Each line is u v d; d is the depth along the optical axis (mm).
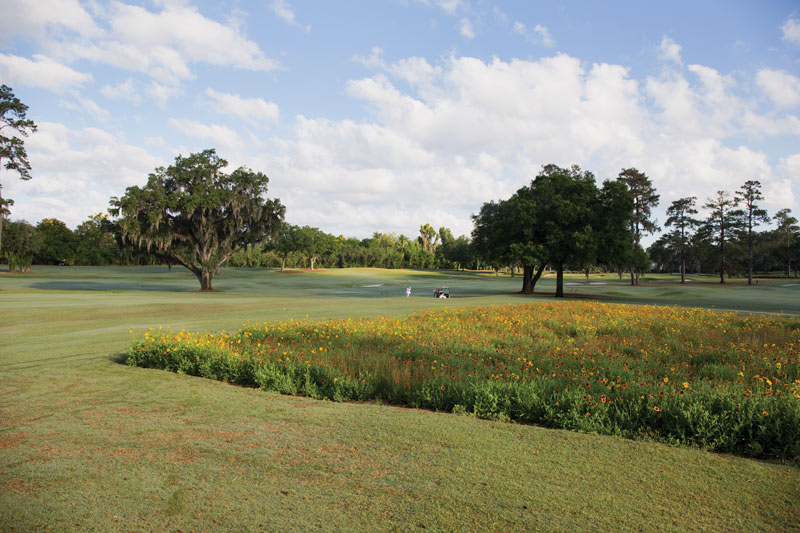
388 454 4684
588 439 5070
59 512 3588
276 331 12219
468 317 16562
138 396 7023
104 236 45031
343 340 10656
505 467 4352
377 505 3668
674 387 6387
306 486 4008
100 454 4734
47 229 107438
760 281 77812
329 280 78938
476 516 3484
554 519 3436
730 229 70500
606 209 38344
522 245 37750
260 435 5270
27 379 8117
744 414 4977
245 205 45125
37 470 4352
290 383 7332
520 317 16219
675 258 83375
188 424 5676
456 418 5855
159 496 3844
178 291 46938
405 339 10844
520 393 6137
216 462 4520
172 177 44625
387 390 7016
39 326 15523
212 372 8508
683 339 12234
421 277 93625
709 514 3514
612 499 3742
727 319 16391
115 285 56969
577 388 6324
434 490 3908
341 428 5484
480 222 47062
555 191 39531
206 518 3492
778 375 7590
